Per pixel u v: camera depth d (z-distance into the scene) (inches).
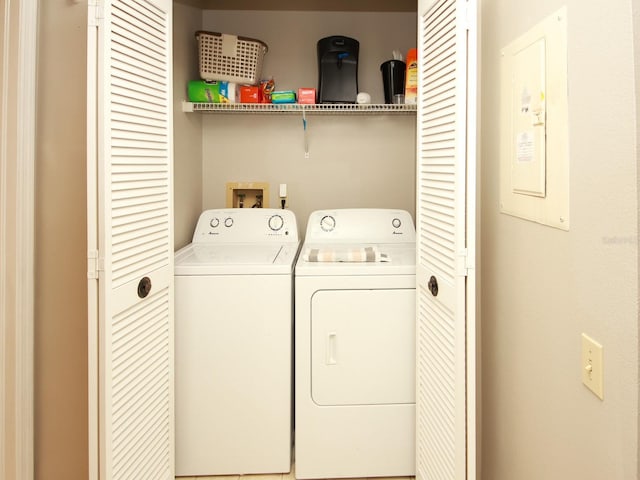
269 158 115.3
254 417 84.0
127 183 61.7
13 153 65.9
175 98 95.1
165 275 73.7
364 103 104.2
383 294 82.5
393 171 115.9
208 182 115.2
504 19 58.5
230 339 83.0
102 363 56.4
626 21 35.4
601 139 38.8
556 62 45.6
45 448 71.7
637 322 34.8
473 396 58.7
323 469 84.1
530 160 51.4
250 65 103.3
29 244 67.9
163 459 74.9
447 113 62.2
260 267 82.3
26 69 66.1
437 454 68.2
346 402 83.5
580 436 42.9
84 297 70.1
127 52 61.1
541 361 50.4
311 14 113.7
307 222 116.3
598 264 39.6
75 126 69.0
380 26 113.9
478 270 68.9
